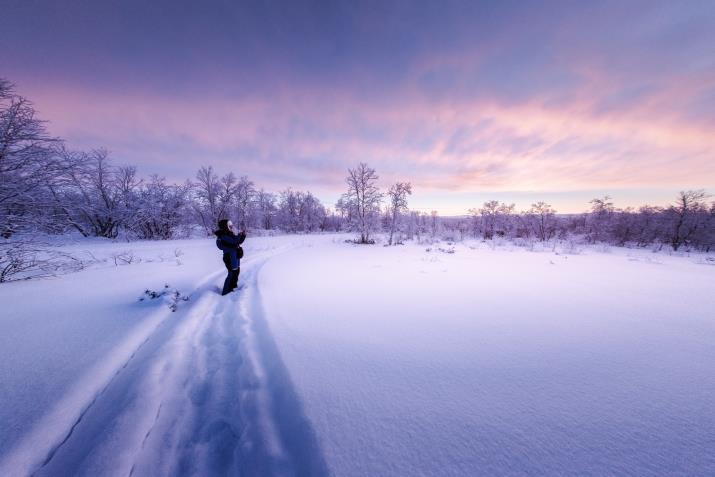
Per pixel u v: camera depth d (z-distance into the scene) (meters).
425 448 1.63
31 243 6.44
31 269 6.81
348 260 11.31
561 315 4.29
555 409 2.00
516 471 1.47
